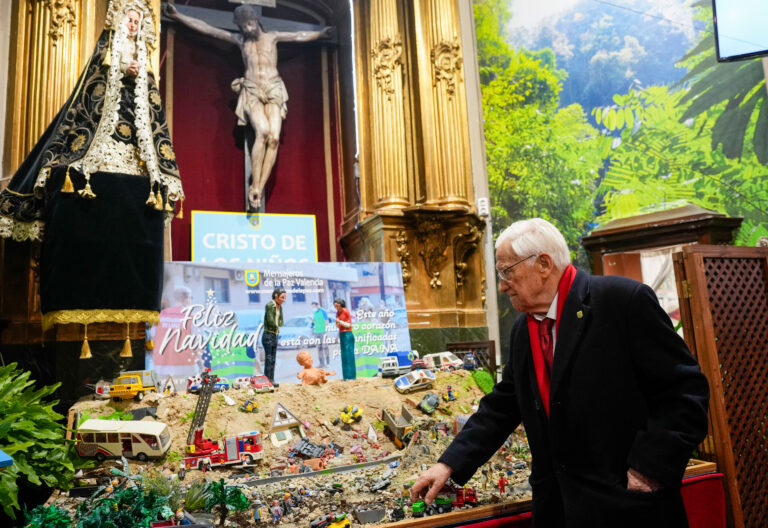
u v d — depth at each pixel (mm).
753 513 2633
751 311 2857
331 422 2846
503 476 2301
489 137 5742
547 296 1700
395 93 5438
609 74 5512
